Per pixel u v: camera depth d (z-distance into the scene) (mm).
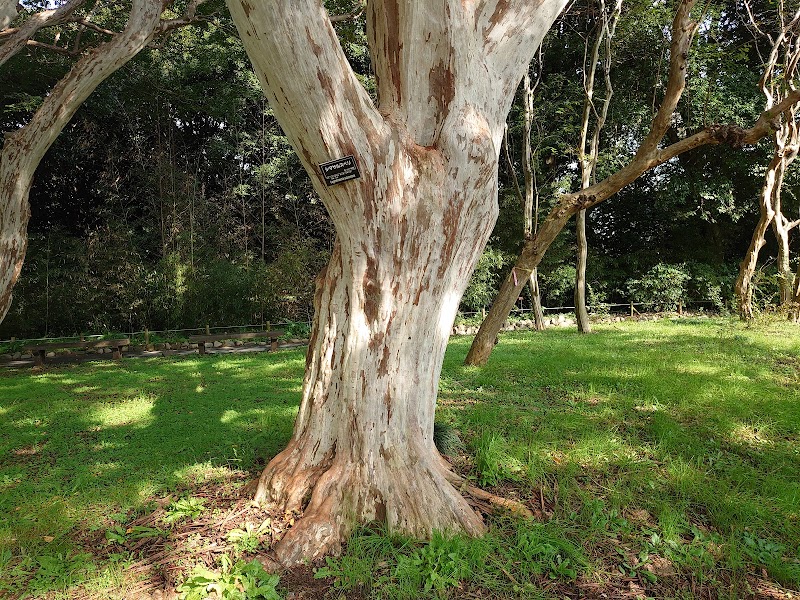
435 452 3279
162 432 4758
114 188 14656
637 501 3271
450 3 2732
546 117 14273
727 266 17344
